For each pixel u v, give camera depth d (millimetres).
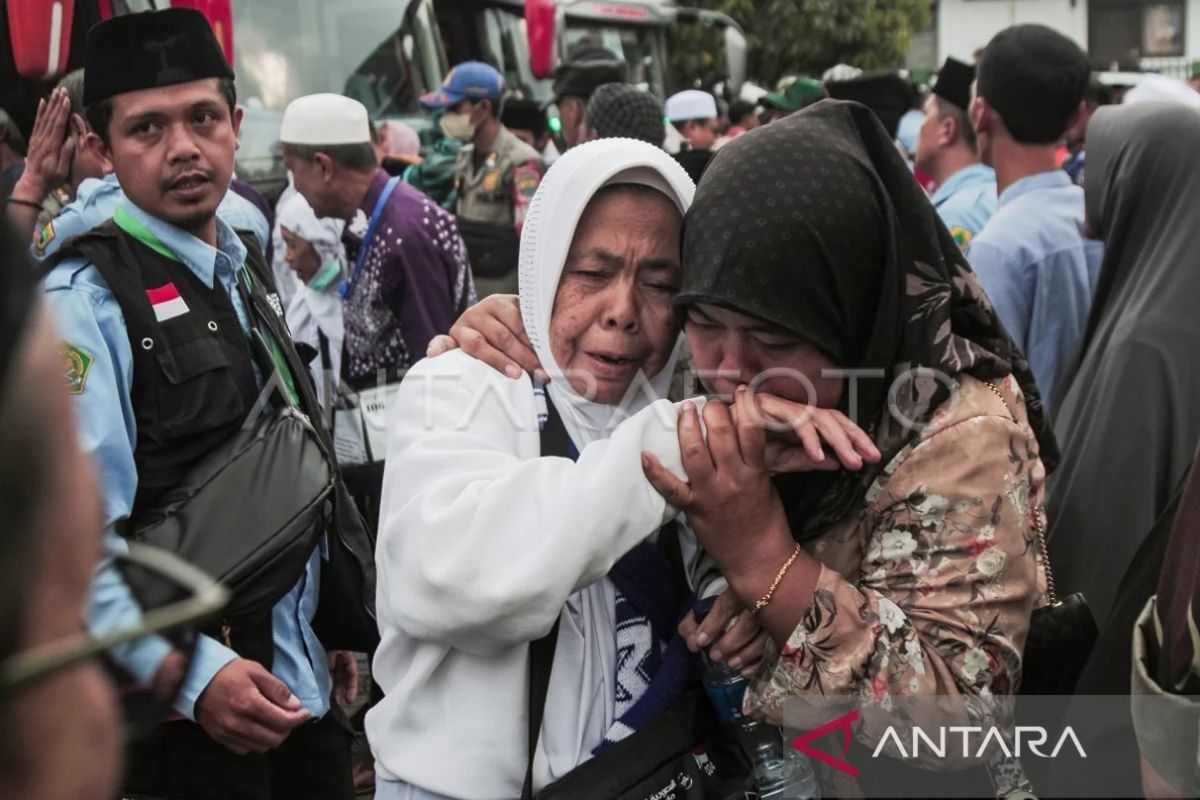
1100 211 2322
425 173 4996
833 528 1405
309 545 1886
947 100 3939
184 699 1792
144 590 772
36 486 626
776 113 6703
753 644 1397
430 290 3393
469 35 7438
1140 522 1969
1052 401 2420
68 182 3010
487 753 1392
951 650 1284
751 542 1338
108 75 1946
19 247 617
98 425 1785
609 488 1304
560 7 7848
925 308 1360
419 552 1336
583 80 5641
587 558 1294
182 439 1922
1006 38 2910
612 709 1452
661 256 1488
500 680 1402
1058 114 2865
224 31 4227
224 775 1978
